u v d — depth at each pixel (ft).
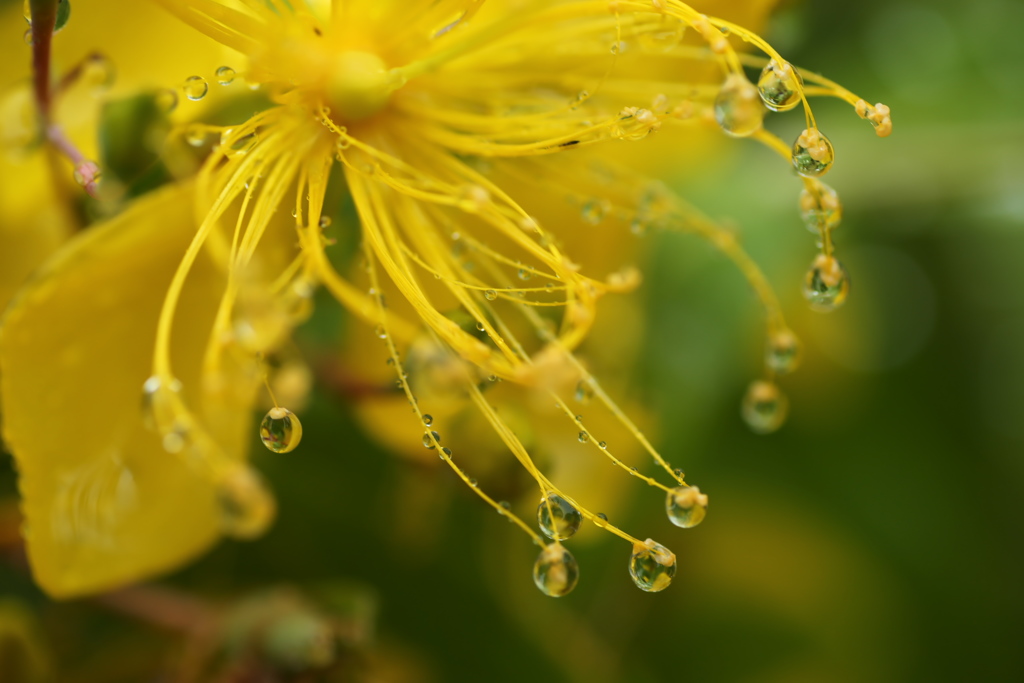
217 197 0.31
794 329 0.41
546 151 0.32
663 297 0.40
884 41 0.43
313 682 0.35
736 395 0.41
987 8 0.44
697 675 0.41
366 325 0.34
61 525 0.32
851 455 0.42
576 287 0.31
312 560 0.38
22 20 0.35
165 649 0.36
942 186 0.42
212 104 0.32
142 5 0.34
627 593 0.40
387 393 0.34
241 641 0.35
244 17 0.31
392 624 0.38
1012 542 0.42
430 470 0.35
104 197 0.32
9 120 0.33
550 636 0.38
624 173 0.35
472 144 0.32
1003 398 0.42
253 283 0.31
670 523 0.41
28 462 0.31
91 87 0.33
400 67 0.32
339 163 0.32
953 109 0.43
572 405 0.36
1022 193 0.42
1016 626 0.42
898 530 0.42
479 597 0.38
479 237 0.35
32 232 0.35
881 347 0.42
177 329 0.33
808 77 0.31
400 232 0.33
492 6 0.34
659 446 0.39
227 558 0.38
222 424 0.33
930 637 0.42
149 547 0.33
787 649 0.42
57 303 0.31
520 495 0.34
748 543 0.42
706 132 0.37
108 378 0.32
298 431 0.31
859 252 0.42
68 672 0.36
